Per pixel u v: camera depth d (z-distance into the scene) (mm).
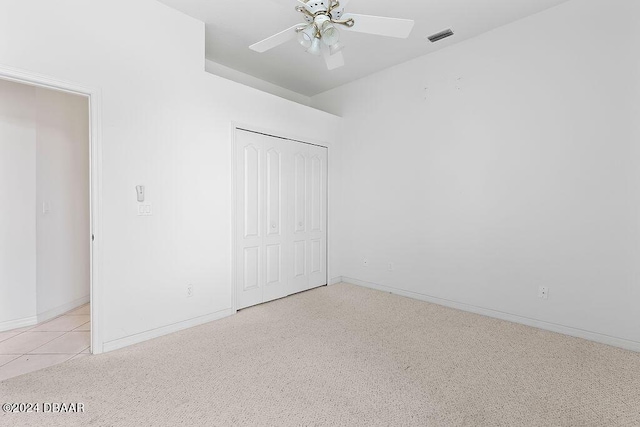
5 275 2730
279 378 1980
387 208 3980
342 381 1950
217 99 2992
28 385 1885
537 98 2775
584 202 2549
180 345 2441
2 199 2719
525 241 2867
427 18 2854
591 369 2090
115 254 2352
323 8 1833
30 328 2793
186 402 1734
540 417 1618
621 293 2398
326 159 4316
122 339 2398
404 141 3791
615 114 2400
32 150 2891
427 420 1592
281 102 3635
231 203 3111
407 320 3004
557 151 2674
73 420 1579
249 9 2729
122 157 2377
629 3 2326
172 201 2674
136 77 2451
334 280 4445
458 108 3299
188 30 2789
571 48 2592
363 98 4242
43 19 2018
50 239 3072
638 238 2318
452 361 2205
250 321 2971
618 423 1577
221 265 3047
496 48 3018
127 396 1783
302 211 3998
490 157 3076
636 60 2307
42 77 2010
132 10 2430
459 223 3312
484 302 3143
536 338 2584
